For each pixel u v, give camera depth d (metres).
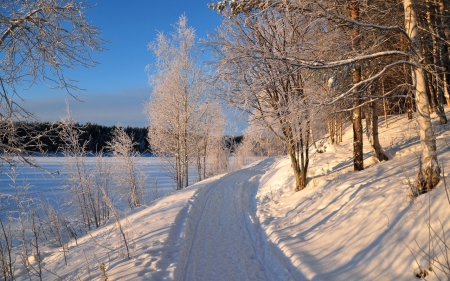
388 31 6.32
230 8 8.70
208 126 23.36
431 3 8.52
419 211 4.93
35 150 4.79
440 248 3.65
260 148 34.12
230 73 6.92
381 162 9.41
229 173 22.53
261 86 6.38
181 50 20.55
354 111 9.34
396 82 9.55
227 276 5.23
